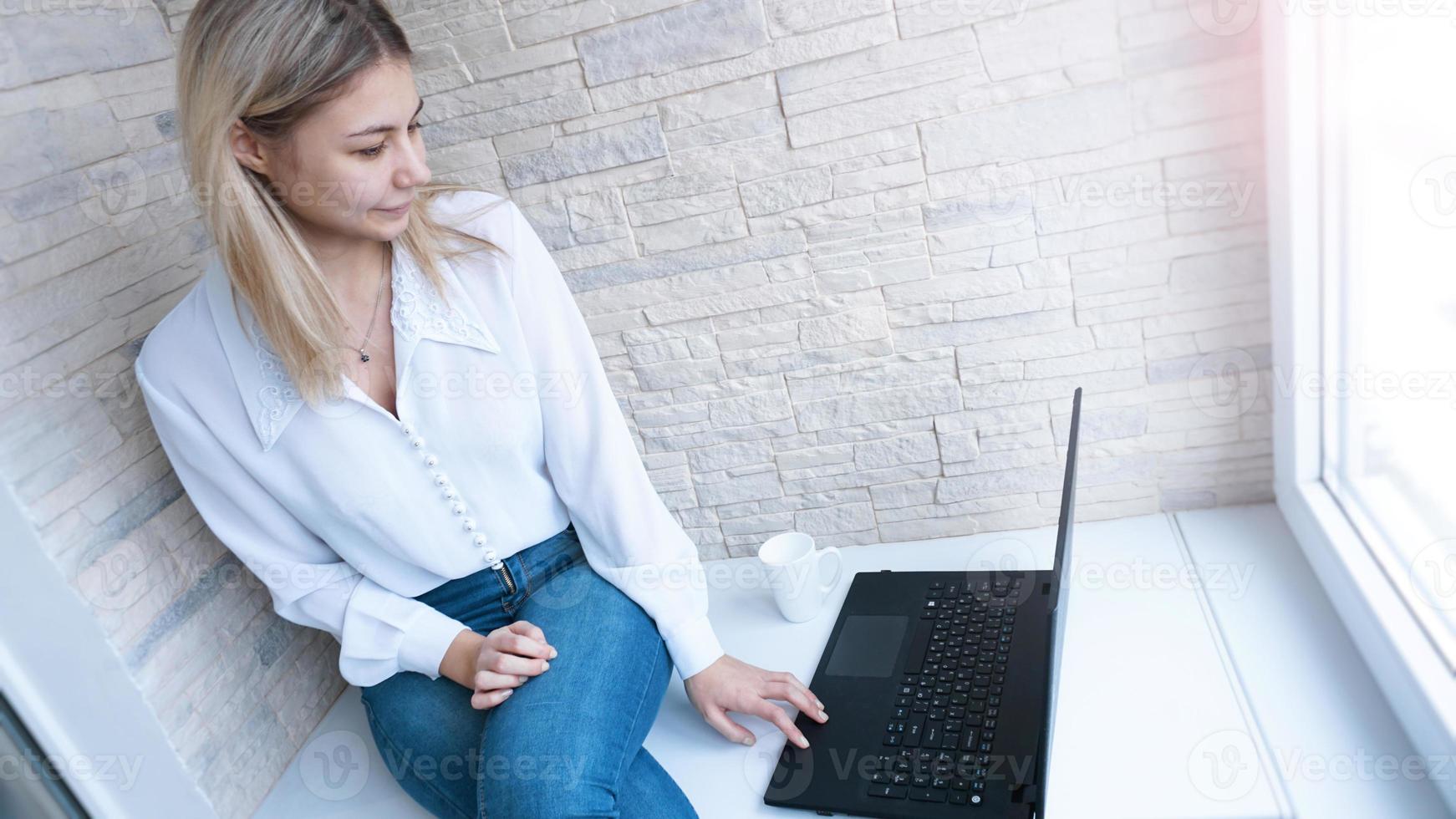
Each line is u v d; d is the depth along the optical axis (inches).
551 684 42.3
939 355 53.4
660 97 49.6
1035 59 45.9
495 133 51.6
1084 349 51.7
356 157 38.2
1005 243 49.9
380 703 47.1
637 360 56.8
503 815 38.7
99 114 45.9
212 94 36.9
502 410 45.1
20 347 41.6
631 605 46.9
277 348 41.1
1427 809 35.6
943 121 47.8
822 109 48.6
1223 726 41.0
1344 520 46.4
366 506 44.5
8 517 41.1
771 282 53.2
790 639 52.7
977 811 38.9
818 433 57.1
